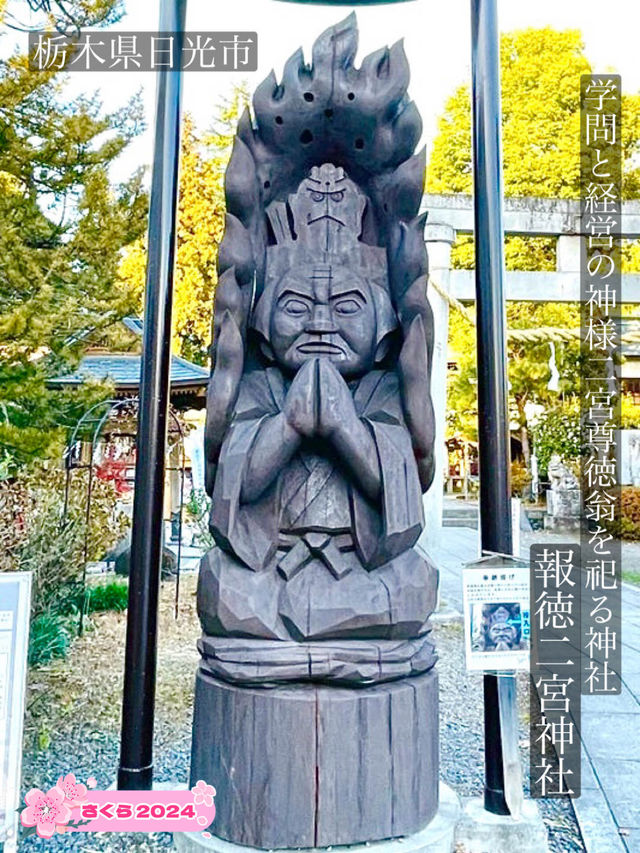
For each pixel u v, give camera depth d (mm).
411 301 2385
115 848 2607
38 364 5773
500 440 2662
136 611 2643
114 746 3637
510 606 2445
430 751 2264
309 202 2574
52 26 5707
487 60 2859
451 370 16844
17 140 5703
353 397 2420
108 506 6613
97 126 5836
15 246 5664
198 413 10914
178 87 2971
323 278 2428
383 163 2566
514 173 12812
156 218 2861
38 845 2619
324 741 2072
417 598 2246
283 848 2059
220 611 2172
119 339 6270
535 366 14391
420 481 2432
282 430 2203
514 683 2615
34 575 4699
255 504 2283
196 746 2266
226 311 2332
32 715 4000
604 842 2641
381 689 2158
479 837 2455
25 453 5270
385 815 2113
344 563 2256
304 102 2498
